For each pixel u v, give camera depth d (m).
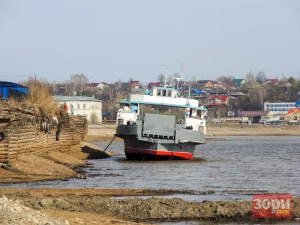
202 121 166.00
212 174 127.50
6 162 102.00
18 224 47.78
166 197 82.81
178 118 166.50
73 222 56.56
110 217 63.97
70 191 83.19
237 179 116.88
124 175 118.81
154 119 153.38
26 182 92.56
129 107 166.25
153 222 63.75
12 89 168.62
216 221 64.88
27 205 66.88
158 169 136.12
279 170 142.00
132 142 158.38
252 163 168.75
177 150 157.88
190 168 141.38
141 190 89.50
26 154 114.62
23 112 116.81
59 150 154.62
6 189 81.19
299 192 94.50
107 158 173.62
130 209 67.88
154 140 154.00
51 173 106.44
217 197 84.50
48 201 68.19
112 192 85.69
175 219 65.44
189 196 85.19
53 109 146.25
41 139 130.62
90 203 69.25
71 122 172.50
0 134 101.56
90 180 104.00
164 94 167.25
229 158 194.88
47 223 49.66
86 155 170.25
